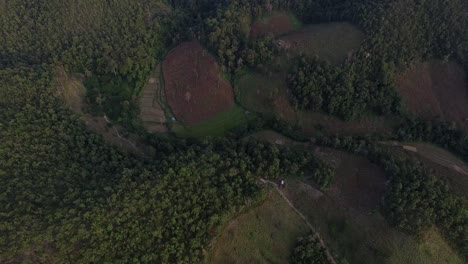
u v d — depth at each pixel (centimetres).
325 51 11050
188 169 8481
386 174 9244
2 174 8000
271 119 10950
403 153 10400
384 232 8306
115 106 11144
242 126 10900
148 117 11144
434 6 11062
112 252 7200
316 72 10656
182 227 7850
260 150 9638
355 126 10925
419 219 8106
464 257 8238
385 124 10962
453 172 10081
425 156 10469
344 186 9206
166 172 8431
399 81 11044
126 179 8169
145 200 7862
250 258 8044
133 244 7350
